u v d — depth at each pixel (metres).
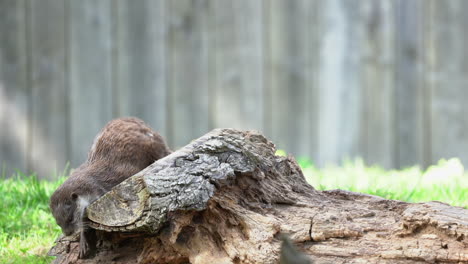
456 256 5.26
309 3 11.80
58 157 11.74
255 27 11.77
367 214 5.88
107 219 5.81
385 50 11.91
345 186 8.46
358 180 9.47
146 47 11.77
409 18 11.91
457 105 12.02
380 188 8.44
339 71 11.88
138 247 6.28
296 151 11.91
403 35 11.91
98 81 11.72
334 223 5.71
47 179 11.75
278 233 5.70
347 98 11.91
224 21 11.77
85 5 11.63
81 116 11.73
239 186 6.00
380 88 11.95
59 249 6.68
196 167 5.74
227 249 5.74
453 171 9.41
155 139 7.52
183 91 11.84
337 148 11.94
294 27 11.80
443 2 11.91
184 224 5.73
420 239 5.46
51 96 11.69
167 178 5.63
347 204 6.13
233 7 11.75
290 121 11.89
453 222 5.38
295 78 11.85
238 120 11.88
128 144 7.27
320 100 11.91
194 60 11.80
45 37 11.59
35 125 11.71
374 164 11.99
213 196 5.77
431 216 5.47
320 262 5.48
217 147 5.89
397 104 11.99
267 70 11.82
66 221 6.57
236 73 11.83
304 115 11.91
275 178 6.26
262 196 6.05
